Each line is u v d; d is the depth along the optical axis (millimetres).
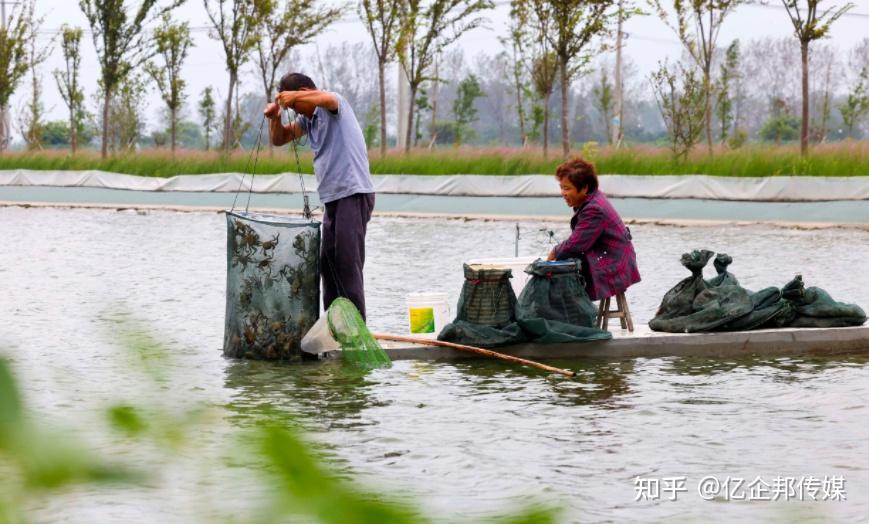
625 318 14609
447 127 110312
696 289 14805
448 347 13977
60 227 37094
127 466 1116
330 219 14328
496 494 7910
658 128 190000
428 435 9875
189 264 25406
